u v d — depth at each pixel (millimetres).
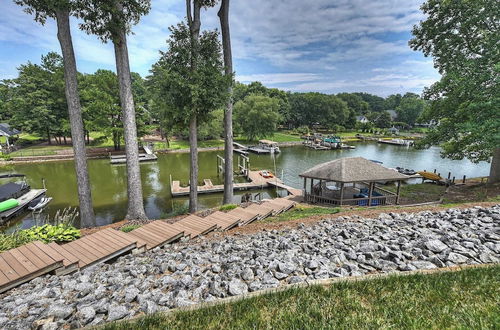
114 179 22703
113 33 9352
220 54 11602
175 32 10719
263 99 48250
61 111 37156
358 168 13820
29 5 8625
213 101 10906
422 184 19766
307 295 3271
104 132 33469
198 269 4656
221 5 12367
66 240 7832
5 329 3084
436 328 2609
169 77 10367
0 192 15281
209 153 37594
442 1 14844
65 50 9477
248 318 2928
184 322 2939
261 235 6973
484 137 11828
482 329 2529
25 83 34094
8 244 6543
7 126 37500
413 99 80812
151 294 3727
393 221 6898
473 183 17984
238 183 21578
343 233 6094
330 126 69625
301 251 5238
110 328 2873
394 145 50312
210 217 9422
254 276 4152
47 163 29016
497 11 13016
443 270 3699
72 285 4375
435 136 15734
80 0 8281
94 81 35188
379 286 3379
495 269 3586
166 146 38719
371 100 120688
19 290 4426
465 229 5574
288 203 12750
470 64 12578
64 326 3092
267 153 38531
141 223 10586
